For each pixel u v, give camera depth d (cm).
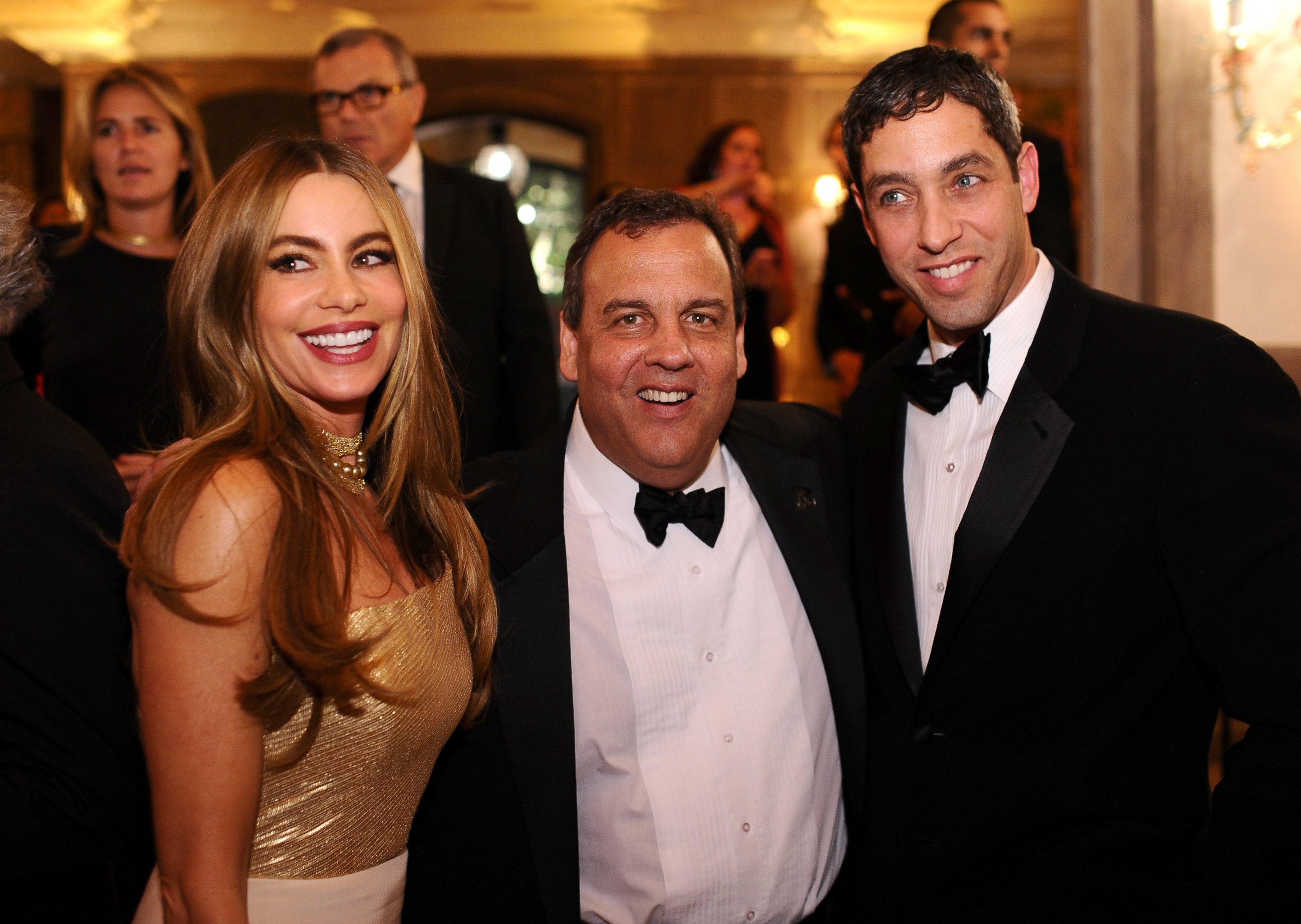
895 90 150
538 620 157
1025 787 150
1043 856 149
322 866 132
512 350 283
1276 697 134
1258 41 236
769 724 162
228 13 724
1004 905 151
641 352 154
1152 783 148
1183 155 240
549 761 153
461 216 276
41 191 773
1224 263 241
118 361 245
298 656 123
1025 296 161
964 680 154
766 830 158
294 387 138
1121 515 147
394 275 143
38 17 702
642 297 154
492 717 157
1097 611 147
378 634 133
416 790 143
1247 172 239
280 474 129
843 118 160
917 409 173
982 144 149
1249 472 138
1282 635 134
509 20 751
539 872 150
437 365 153
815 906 165
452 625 147
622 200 164
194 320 135
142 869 171
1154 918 141
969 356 158
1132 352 151
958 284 152
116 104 252
